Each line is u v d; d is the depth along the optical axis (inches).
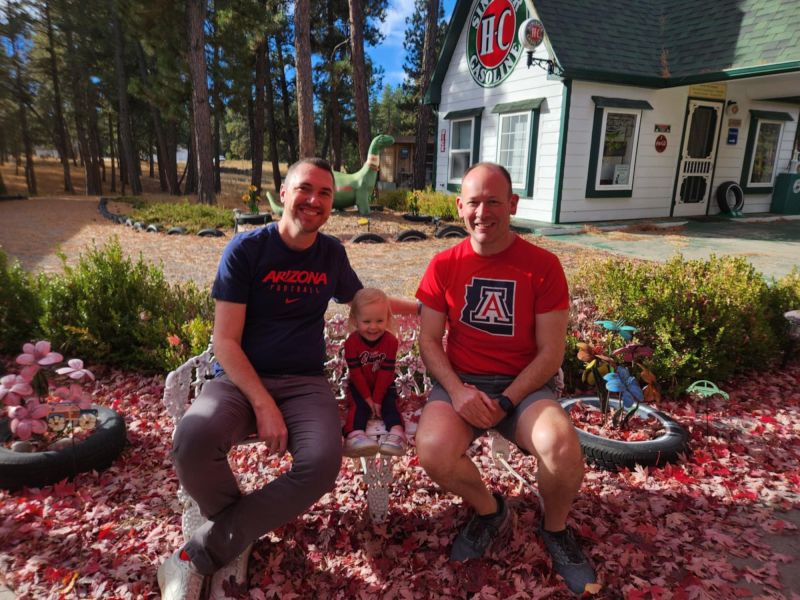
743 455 134.2
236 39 900.6
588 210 530.9
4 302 194.7
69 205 769.6
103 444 124.6
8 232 470.0
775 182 639.8
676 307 173.8
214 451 82.4
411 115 1959.9
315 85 1288.1
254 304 94.5
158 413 155.3
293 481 83.7
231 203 839.7
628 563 94.7
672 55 514.9
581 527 102.3
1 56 1152.2
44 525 104.8
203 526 85.7
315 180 88.5
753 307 184.2
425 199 589.3
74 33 1211.2
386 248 408.8
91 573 92.8
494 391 102.0
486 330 101.9
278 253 92.6
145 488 119.3
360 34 738.8
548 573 92.6
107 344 185.3
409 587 89.4
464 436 94.3
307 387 96.3
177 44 833.5
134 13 767.7
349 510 110.6
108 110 1409.9
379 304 100.4
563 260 356.8
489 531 97.3
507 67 558.6
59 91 1315.2
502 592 88.2
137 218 532.1
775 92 549.6
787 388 181.0
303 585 90.8
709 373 172.1
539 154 529.0
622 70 493.4
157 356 176.2
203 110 721.6
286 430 87.6
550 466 87.7
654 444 127.6
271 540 101.3
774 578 91.1
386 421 102.5
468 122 630.5
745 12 480.1
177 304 196.1
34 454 117.4
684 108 550.9
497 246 100.5
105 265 193.0
